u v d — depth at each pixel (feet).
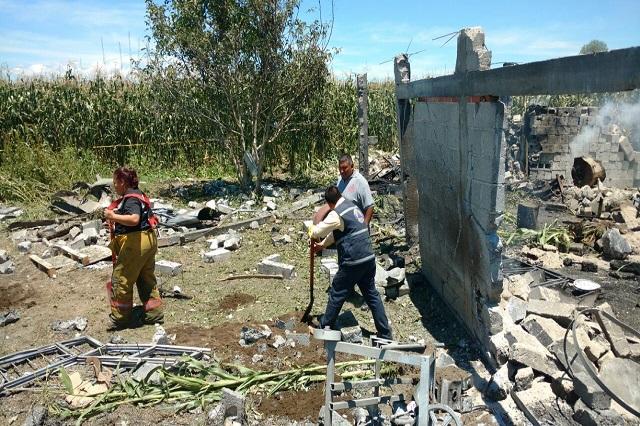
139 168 46.19
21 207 34.91
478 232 16.20
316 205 36.99
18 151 39.37
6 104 42.55
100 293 21.47
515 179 43.14
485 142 15.23
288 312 19.81
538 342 15.29
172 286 22.36
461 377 14.89
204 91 40.68
